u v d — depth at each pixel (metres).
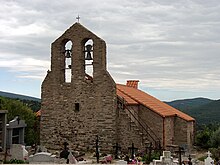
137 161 33.06
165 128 43.38
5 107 52.25
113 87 39.22
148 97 51.50
